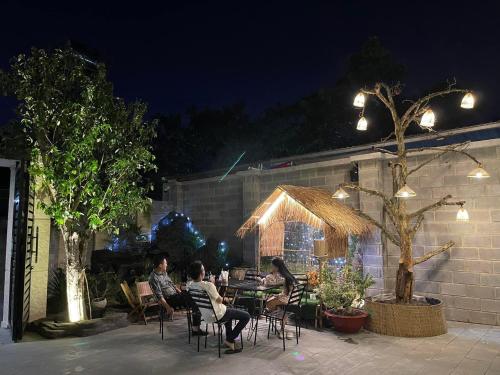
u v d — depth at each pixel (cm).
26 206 655
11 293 721
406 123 738
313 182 1020
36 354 576
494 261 754
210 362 541
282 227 982
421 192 839
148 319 795
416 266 831
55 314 769
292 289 657
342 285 735
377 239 859
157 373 502
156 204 1362
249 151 2078
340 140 1750
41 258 746
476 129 1017
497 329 719
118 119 766
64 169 681
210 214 1271
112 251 1205
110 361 545
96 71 806
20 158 684
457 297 785
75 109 703
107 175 768
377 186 875
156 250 1225
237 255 1184
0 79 699
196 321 655
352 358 562
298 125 2011
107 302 837
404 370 519
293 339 652
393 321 675
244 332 697
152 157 789
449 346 618
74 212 690
